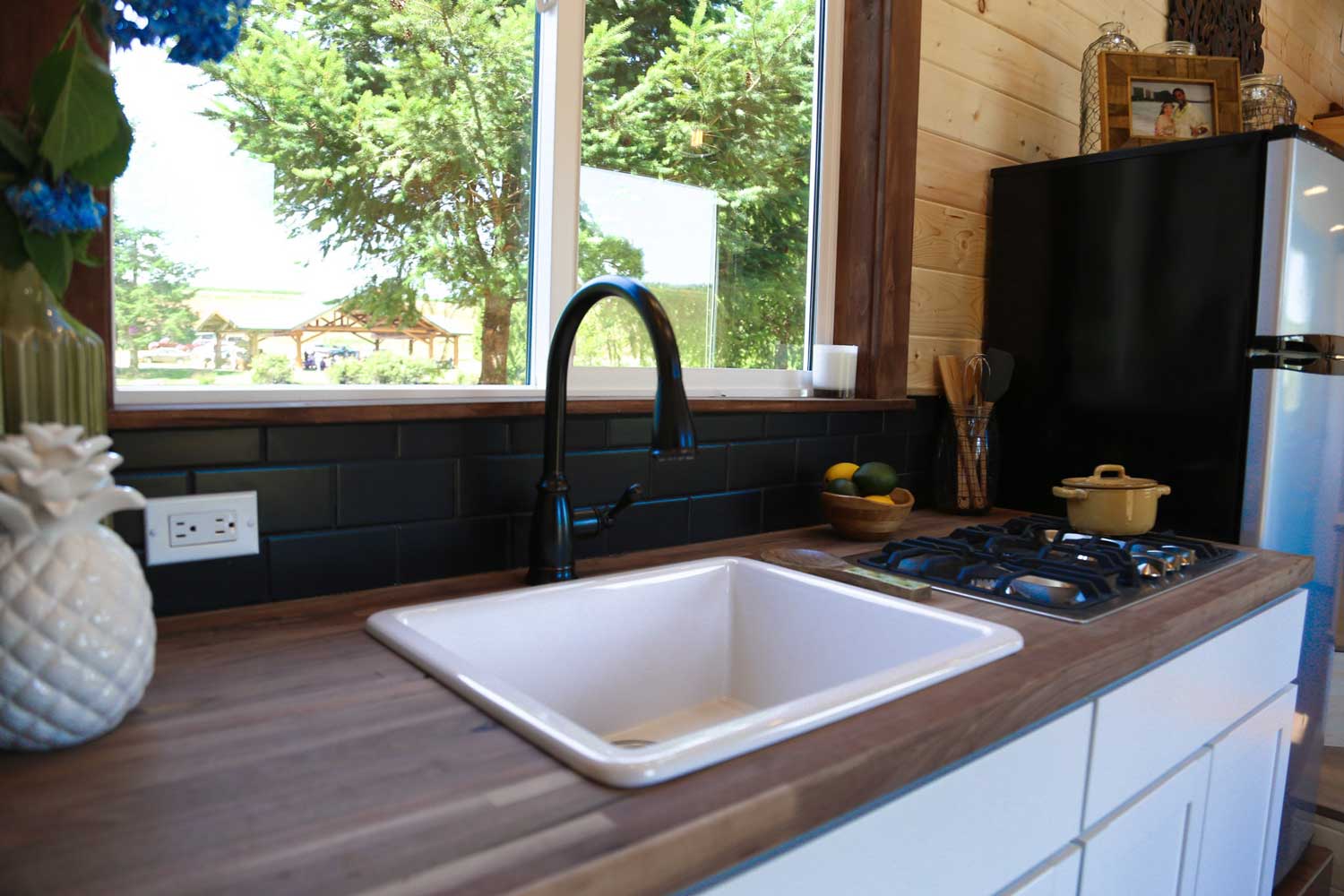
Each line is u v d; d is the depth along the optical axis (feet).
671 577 3.99
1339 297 6.00
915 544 4.70
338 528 3.61
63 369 2.54
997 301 6.79
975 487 6.10
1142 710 3.57
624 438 4.58
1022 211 6.59
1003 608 3.72
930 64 6.15
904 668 2.76
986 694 2.67
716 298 5.48
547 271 4.49
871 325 5.92
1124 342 6.04
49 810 1.86
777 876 2.09
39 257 2.27
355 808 1.89
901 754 2.32
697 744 2.14
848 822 2.29
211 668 2.77
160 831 1.77
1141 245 5.92
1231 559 4.93
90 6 2.33
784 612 4.00
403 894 1.57
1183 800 4.00
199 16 2.38
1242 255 5.42
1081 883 3.30
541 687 3.51
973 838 2.72
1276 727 4.95
